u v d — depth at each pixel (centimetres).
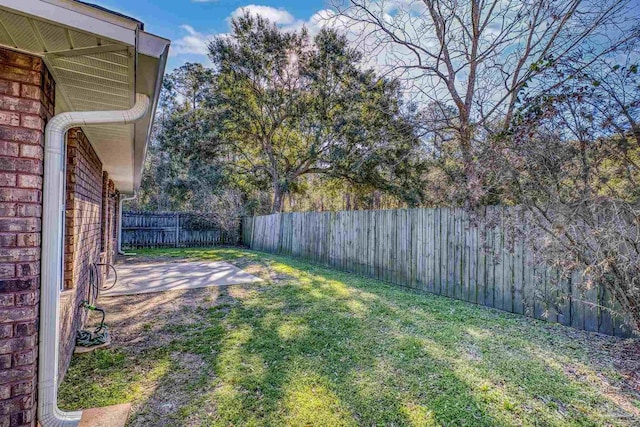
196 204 1752
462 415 230
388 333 383
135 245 1355
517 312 466
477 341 360
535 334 381
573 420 224
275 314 456
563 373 288
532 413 232
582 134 331
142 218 1372
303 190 1686
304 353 329
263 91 1386
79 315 358
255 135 1459
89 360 313
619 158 317
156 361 313
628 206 299
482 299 514
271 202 1756
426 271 612
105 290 598
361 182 1389
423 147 922
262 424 221
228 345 349
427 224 615
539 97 360
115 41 163
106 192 671
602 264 312
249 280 692
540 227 377
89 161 404
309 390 262
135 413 231
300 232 1041
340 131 1270
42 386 187
